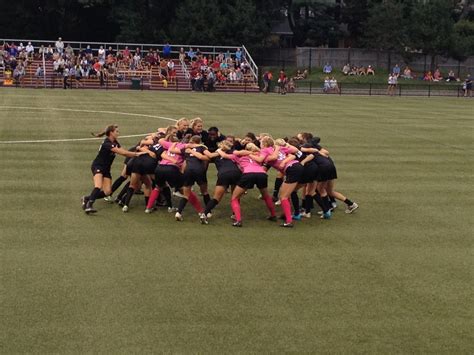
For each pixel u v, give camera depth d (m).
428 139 25.52
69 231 11.73
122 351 7.33
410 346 7.71
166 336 7.71
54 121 26.88
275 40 76.31
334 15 76.00
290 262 10.51
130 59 56.88
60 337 7.62
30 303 8.54
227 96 47.78
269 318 8.31
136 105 36.03
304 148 12.95
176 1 68.31
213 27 64.25
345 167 18.91
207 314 8.36
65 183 15.34
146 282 9.39
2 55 52.69
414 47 68.44
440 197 15.55
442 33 67.56
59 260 10.20
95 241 11.22
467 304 9.00
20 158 18.25
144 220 12.66
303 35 74.88
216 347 7.50
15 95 40.00
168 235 11.74
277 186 14.52
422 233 12.50
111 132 13.27
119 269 9.88
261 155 12.67
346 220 13.30
